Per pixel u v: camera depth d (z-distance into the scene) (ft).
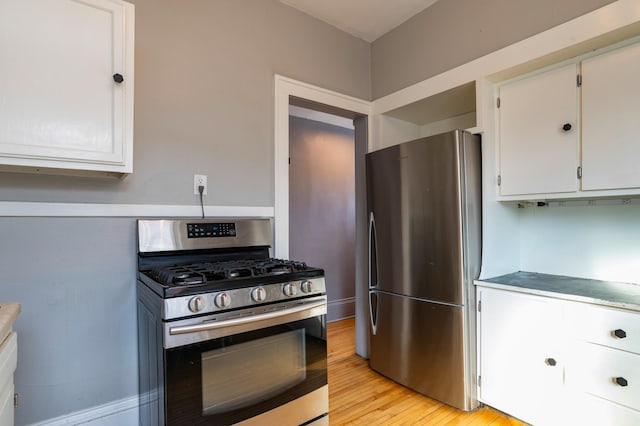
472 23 7.01
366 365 8.70
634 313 4.59
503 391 6.05
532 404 5.65
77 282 5.25
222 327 4.26
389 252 7.75
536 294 5.61
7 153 3.90
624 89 5.23
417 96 8.08
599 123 5.48
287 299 4.95
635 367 4.58
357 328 9.47
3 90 3.90
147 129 5.89
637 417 4.55
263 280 4.71
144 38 5.88
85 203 5.32
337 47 8.69
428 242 6.91
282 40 7.67
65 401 5.13
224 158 6.75
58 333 5.10
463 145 6.49
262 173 7.28
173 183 6.13
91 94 4.41
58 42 4.21
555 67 6.06
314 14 8.14
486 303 6.33
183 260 5.99
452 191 6.49
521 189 6.50
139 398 5.53
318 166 13.15
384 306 7.90
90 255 5.35
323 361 5.37
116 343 5.53
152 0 5.98
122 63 4.63
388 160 7.77
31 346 4.91
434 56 7.76
